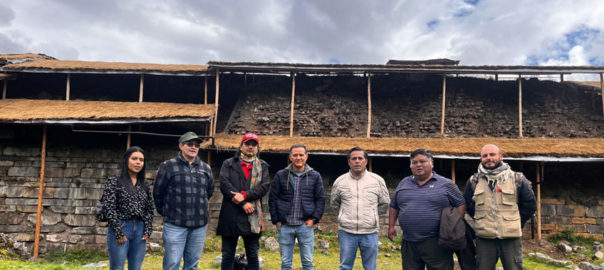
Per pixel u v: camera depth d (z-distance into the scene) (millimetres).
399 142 12648
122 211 4359
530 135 14344
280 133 14523
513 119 14633
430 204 4539
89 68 13844
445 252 4457
